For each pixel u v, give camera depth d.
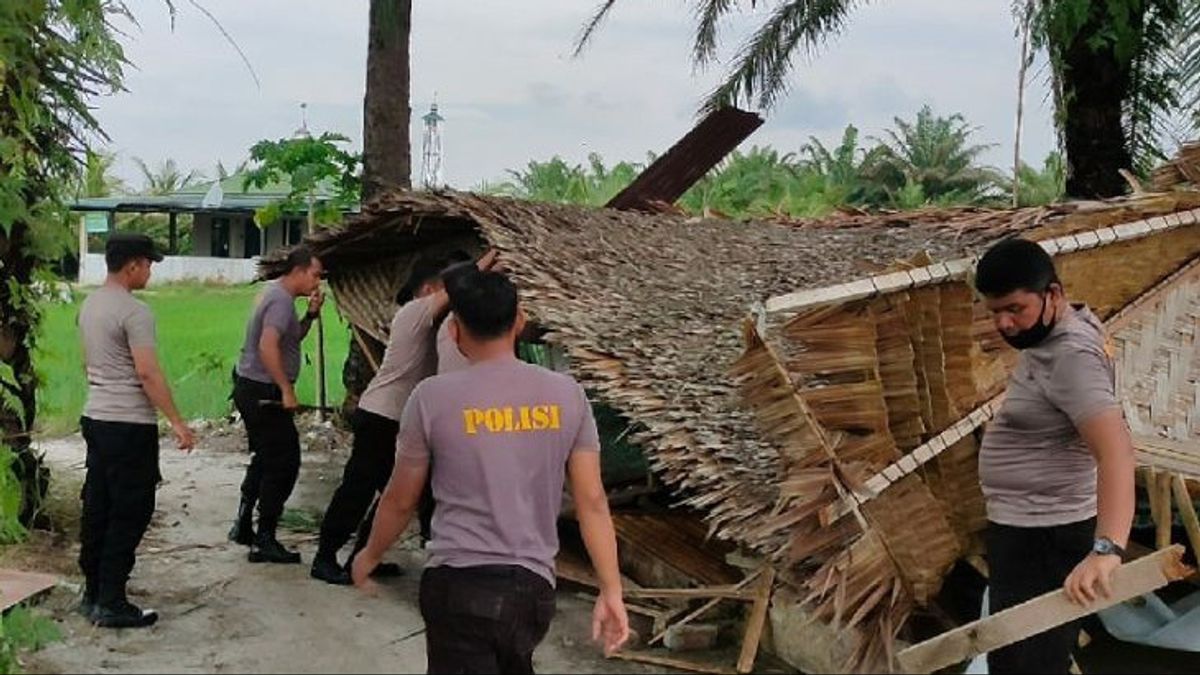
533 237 7.05
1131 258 5.26
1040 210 6.50
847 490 4.43
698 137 10.45
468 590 3.19
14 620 4.82
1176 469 4.79
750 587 5.24
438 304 5.98
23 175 6.52
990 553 3.61
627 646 5.24
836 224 8.80
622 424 7.11
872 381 4.50
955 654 3.41
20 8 6.10
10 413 6.78
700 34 12.58
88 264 30.81
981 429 4.71
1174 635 4.97
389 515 3.36
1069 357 3.30
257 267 9.60
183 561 6.56
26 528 6.69
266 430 6.49
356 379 10.61
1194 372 5.39
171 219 34.72
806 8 11.98
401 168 11.05
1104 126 9.56
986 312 4.56
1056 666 3.46
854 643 4.54
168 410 5.25
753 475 5.03
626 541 6.09
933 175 34.84
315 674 4.87
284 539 7.16
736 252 7.62
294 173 11.41
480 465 3.24
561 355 7.08
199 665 4.94
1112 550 3.16
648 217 8.46
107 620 5.33
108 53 6.79
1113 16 8.85
